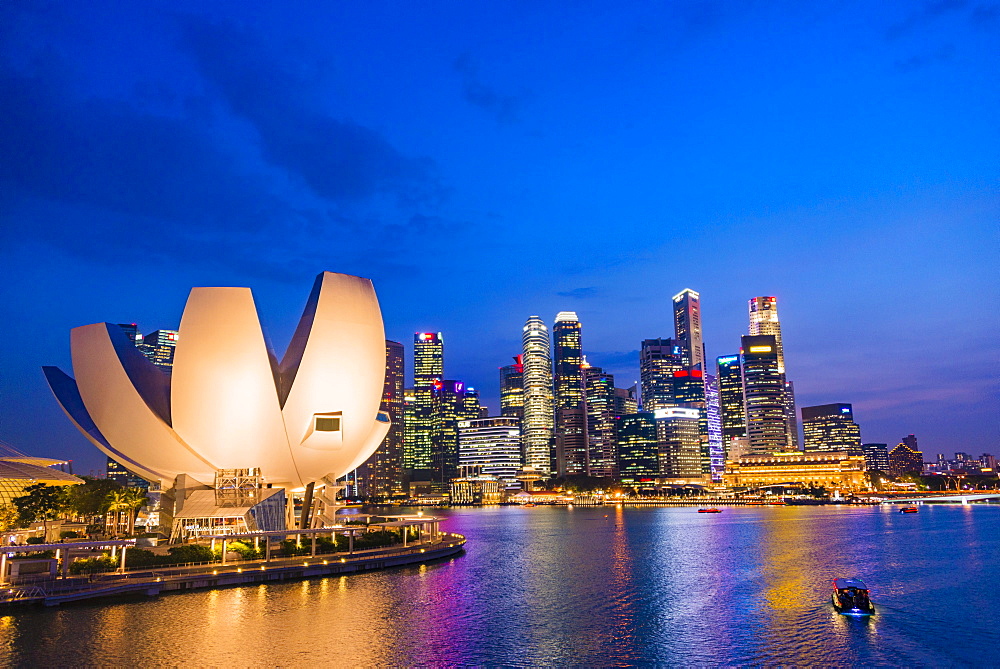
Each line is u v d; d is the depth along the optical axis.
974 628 55.94
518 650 49.31
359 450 91.88
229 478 84.62
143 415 81.06
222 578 68.81
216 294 77.12
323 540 90.06
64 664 44.22
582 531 176.12
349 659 46.50
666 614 60.94
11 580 63.22
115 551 73.44
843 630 55.50
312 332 81.50
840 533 151.75
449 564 90.69
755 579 81.50
